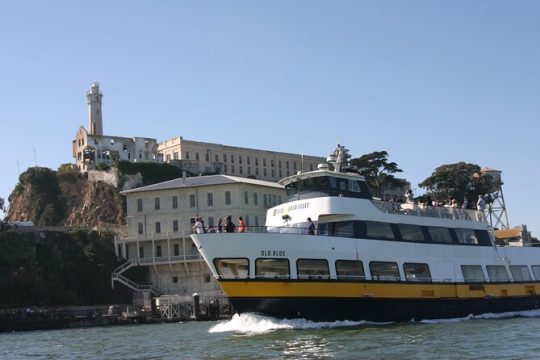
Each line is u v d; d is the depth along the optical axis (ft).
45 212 435.53
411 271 129.08
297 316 117.19
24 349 125.39
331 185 127.75
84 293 296.30
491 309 140.77
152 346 110.63
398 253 127.95
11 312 233.76
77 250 312.91
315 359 80.94
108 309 254.88
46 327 221.05
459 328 113.91
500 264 145.48
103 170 442.91
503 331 107.55
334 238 120.78
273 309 115.65
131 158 491.72
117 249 318.65
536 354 80.79
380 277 124.06
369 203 128.06
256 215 320.70
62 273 298.15
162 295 285.23
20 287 272.92
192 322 218.79
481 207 150.10
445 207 142.82
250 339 103.81
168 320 229.86
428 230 134.72
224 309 235.81
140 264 307.78
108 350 110.22
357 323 120.88
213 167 504.43
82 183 449.48
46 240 311.47
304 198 130.82
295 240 116.98
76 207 436.76
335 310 118.73
